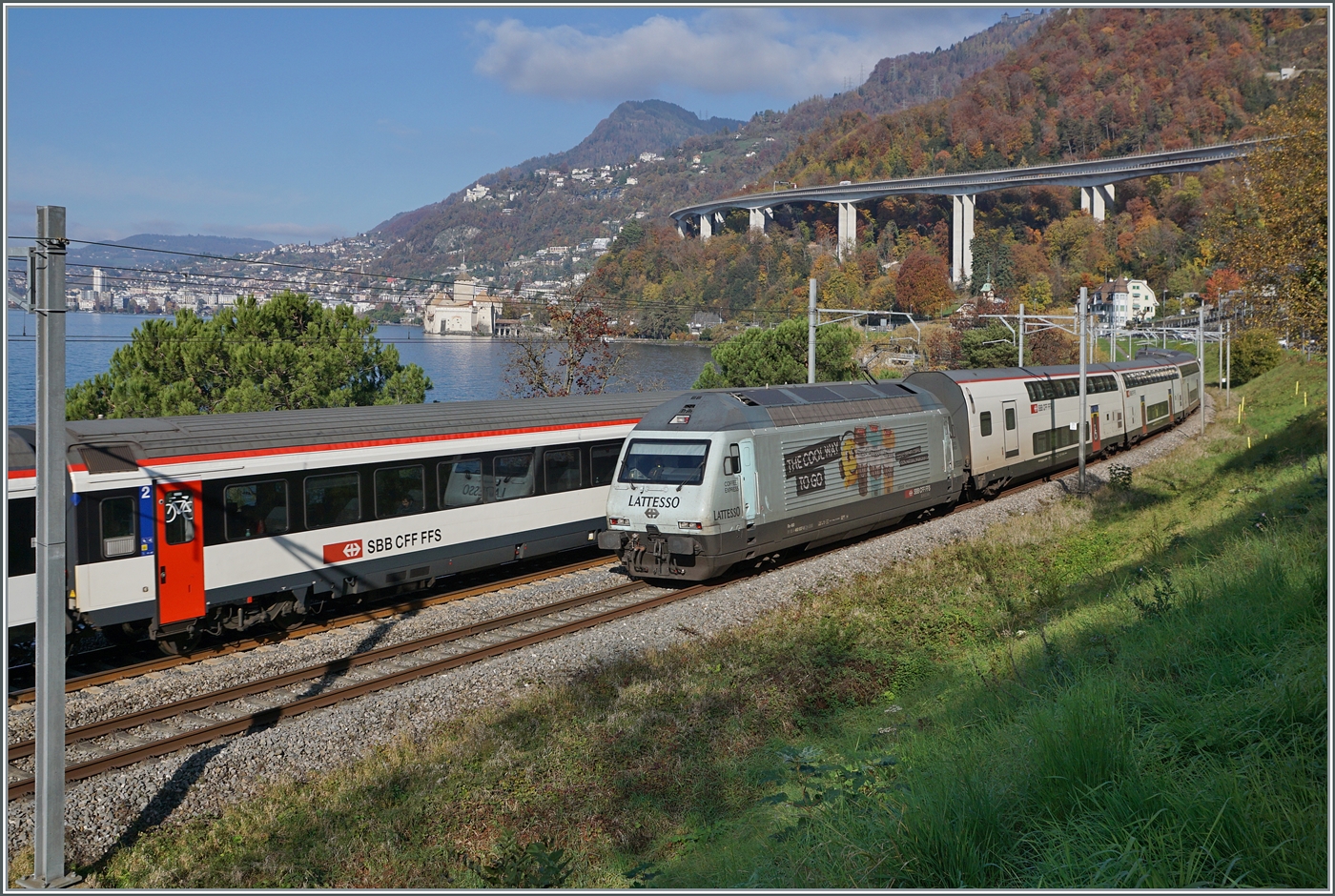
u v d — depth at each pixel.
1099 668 9.62
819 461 18.88
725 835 8.62
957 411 25.09
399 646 13.85
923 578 17.89
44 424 8.10
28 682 12.41
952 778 7.23
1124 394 35.91
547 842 8.74
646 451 17.47
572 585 17.53
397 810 9.27
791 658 13.43
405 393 34.38
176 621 13.45
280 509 14.54
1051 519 22.98
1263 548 12.04
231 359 30.83
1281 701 7.09
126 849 8.81
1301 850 5.34
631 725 11.17
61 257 8.16
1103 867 5.55
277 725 11.12
